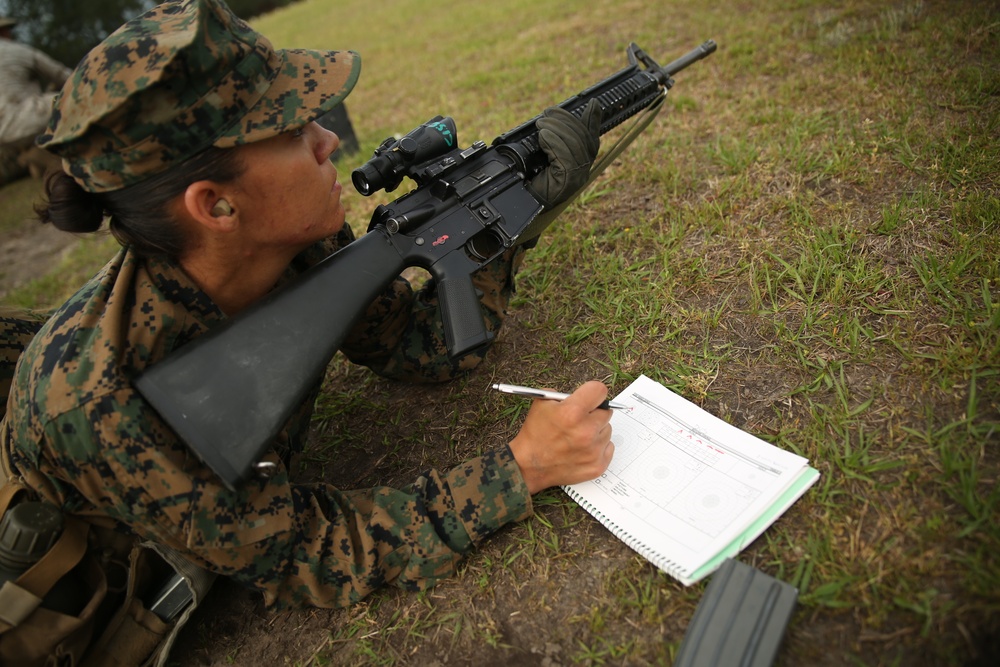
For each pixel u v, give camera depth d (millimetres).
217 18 1474
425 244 1891
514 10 7535
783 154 2857
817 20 3998
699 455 1805
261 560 1612
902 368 1861
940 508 1534
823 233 2350
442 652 1674
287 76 1605
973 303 1938
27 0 16594
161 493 1485
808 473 1662
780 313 2174
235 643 1873
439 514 1725
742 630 1393
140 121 1414
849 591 1459
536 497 1898
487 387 2352
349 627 1795
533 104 4336
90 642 1682
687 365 2123
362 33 9820
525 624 1657
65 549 1571
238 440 1460
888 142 2678
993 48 3031
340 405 2555
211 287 1730
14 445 1628
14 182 8305
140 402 1488
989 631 1308
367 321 2201
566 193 2129
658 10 5484
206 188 1522
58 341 1574
